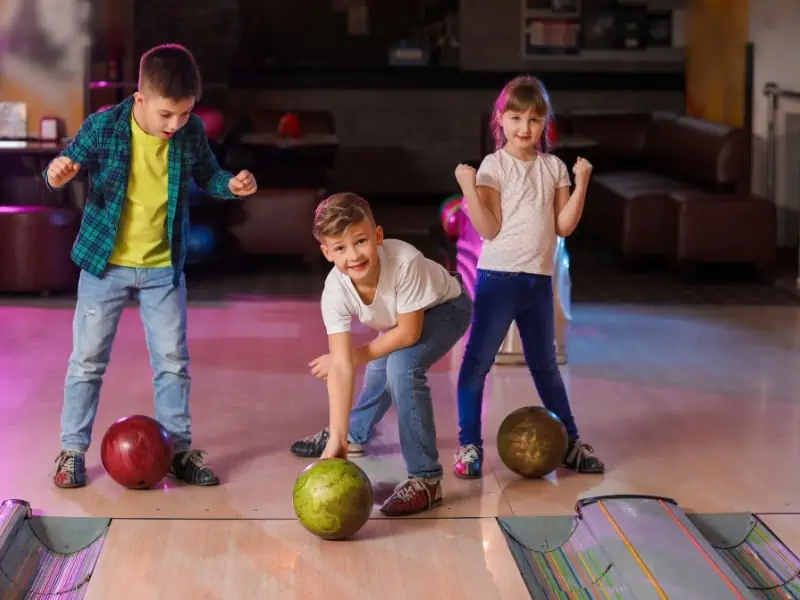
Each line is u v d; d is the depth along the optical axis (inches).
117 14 350.3
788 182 357.7
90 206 153.3
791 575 133.6
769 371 221.0
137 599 125.5
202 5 447.2
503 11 452.8
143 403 194.7
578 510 147.4
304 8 455.5
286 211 321.1
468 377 163.6
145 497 152.5
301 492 138.0
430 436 151.0
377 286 141.4
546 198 159.3
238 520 145.7
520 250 158.1
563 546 141.8
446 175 461.7
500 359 219.6
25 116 289.9
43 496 152.0
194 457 158.9
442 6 460.4
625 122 414.0
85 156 150.2
